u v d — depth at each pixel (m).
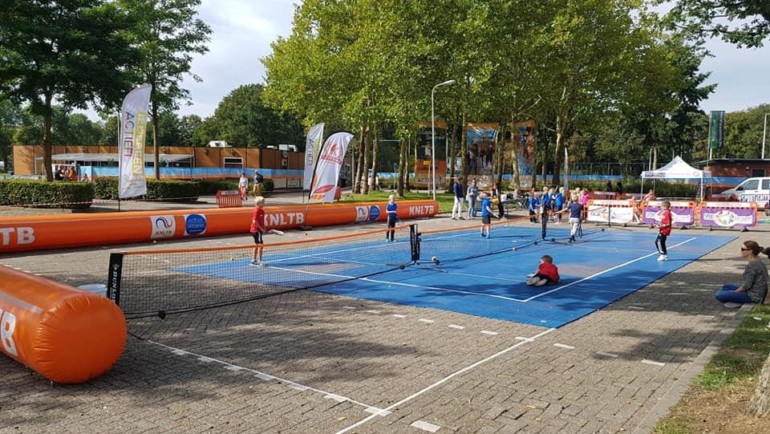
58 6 27.28
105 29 28.08
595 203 30.52
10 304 6.51
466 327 9.09
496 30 33.38
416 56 34.16
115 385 6.38
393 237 21.22
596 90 39.00
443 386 6.48
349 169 78.12
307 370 6.96
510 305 10.72
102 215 18.56
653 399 6.15
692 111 56.69
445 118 46.94
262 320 9.38
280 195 49.28
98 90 28.11
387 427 5.40
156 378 6.62
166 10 35.31
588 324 9.42
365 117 37.16
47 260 15.38
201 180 44.09
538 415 5.72
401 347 7.96
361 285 12.52
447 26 34.44
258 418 5.55
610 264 16.08
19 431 5.20
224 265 14.97
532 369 7.11
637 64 38.62
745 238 23.44
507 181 59.47
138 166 23.00
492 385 6.53
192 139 94.94
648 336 8.69
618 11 38.91
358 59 37.19
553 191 31.47
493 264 15.77
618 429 5.41
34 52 26.19
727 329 8.84
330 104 38.88
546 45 35.38
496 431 5.35
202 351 7.66
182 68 36.19
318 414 5.67
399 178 42.75
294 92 39.66
